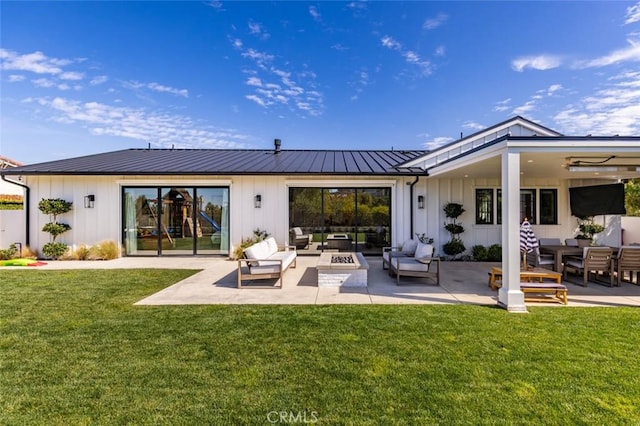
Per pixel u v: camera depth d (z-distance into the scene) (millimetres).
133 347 4066
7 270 9398
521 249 7301
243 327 4773
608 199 10750
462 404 2871
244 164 12383
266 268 7402
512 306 5562
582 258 8023
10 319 5102
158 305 5930
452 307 5781
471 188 11898
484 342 4191
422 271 7688
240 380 3279
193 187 12016
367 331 4590
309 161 13094
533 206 12070
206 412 2775
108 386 3178
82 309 5648
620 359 3707
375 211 11891
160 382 3248
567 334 4457
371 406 2848
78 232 11594
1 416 2725
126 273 8977
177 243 12086
